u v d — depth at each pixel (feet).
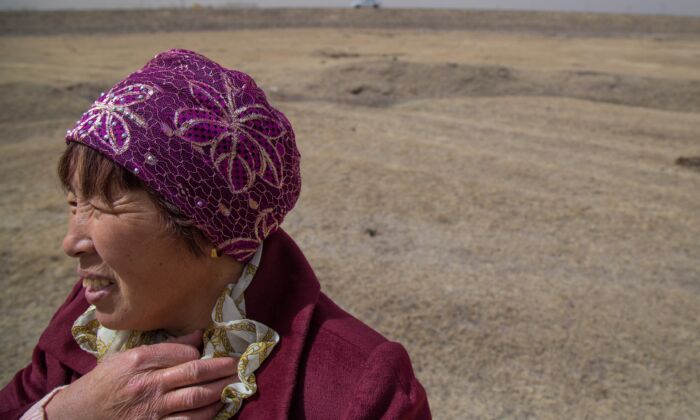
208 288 3.14
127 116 2.67
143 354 2.96
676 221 17.62
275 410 2.82
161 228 2.79
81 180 2.81
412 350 10.78
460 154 23.59
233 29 117.60
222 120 2.75
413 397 2.81
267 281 3.22
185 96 2.75
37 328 11.00
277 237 3.38
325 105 35.22
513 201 18.42
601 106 35.94
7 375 9.63
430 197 18.34
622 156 25.08
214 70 2.90
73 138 2.78
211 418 2.92
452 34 111.24
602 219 17.47
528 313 12.16
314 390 2.86
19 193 17.97
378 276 13.38
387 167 21.11
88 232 2.92
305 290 3.19
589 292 13.21
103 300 3.02
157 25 119.14
